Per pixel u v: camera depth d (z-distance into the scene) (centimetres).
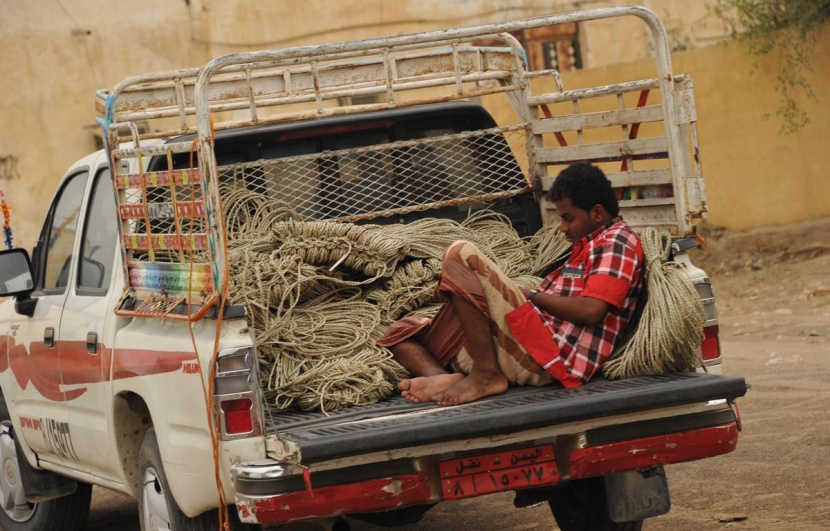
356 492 404
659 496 471
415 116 611
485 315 459
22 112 1616
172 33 1692
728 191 1614
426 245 548
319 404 462
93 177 604
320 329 495
